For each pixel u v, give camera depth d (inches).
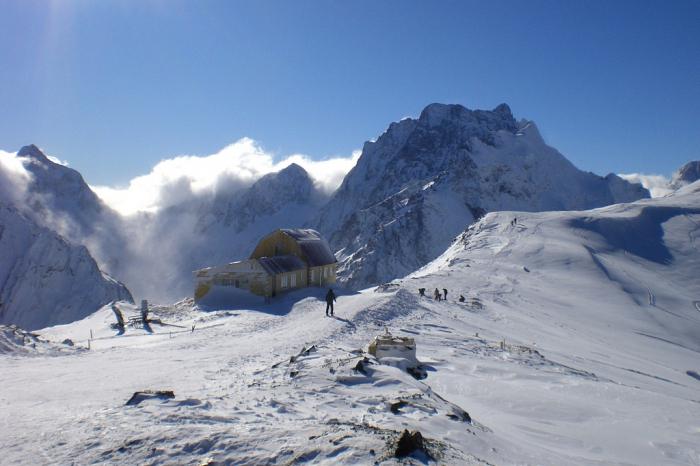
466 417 505.0
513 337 1400.1
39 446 350.0
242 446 335.6
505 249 3427.7
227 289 1983.3
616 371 1175.0
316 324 1310.3
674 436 569.9
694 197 5201.8
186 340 1211.2
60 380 697.0
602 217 4426.7
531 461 406.6
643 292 2731.3
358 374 597.3
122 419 402.3
